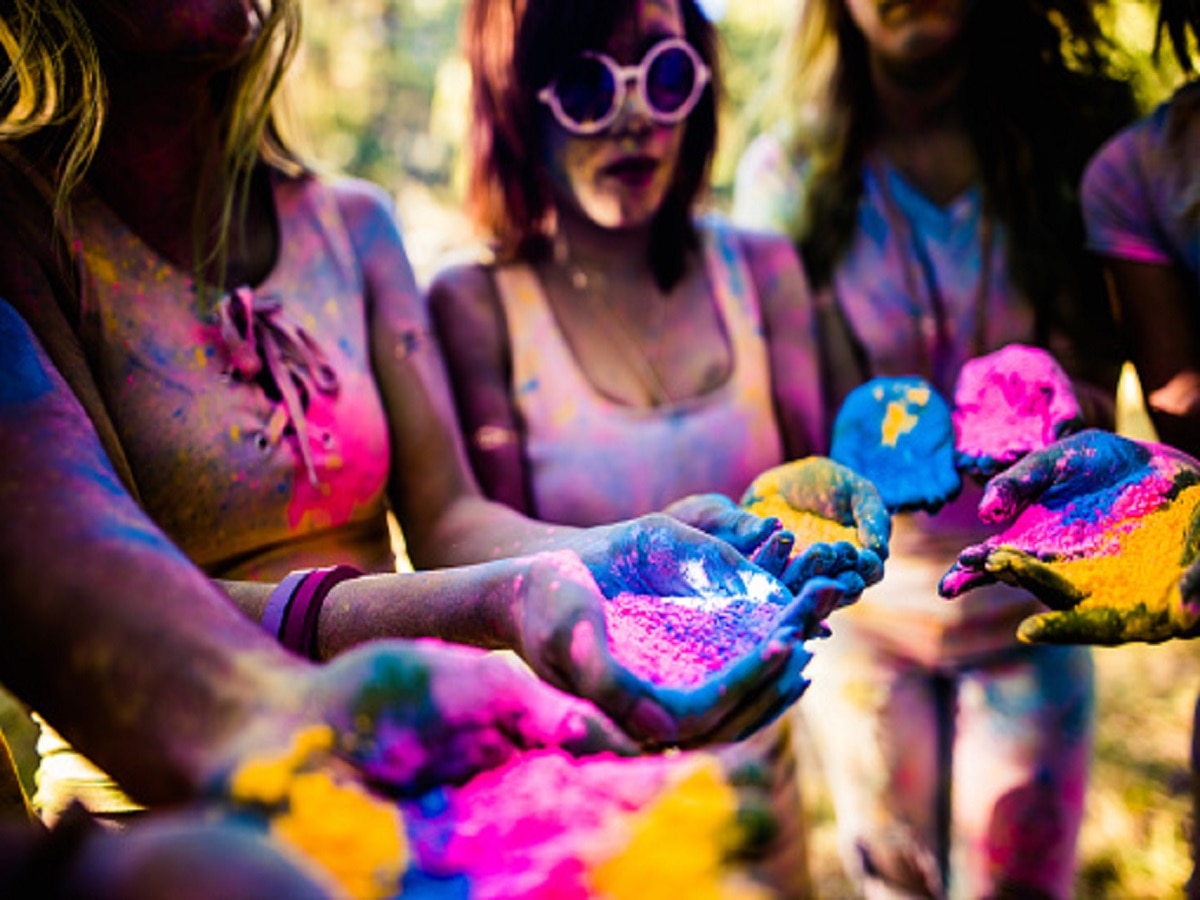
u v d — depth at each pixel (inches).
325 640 59.5
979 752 98.7
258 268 74.4
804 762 131.8
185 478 67.4
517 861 37.7
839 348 100.3
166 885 29.1
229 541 69.3
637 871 37.0
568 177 91.3
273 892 29.3
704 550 58.1
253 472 68.7
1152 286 84.8
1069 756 98.0
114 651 41.8
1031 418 72.4
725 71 100.0
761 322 96.9
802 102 108.6
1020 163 98.7
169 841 30.2
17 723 80.0
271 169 77.2
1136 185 84.6
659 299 94.8
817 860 121.7
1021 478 61.5
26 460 48.0
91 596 43.0
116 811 64.3
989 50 98.7
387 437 76.2
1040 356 75.2
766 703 46.7
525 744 44.0
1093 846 117.7
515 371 92.6
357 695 40.9
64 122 64.2
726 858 38.5
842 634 106.4
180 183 69.9
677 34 90.6
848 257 101.3
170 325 68.2
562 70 88.6
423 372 79.9
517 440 91.6
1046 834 96.9
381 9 252.8
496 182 95.4
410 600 57.7
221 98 72.1
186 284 69.5
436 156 248.1
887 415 74.8
